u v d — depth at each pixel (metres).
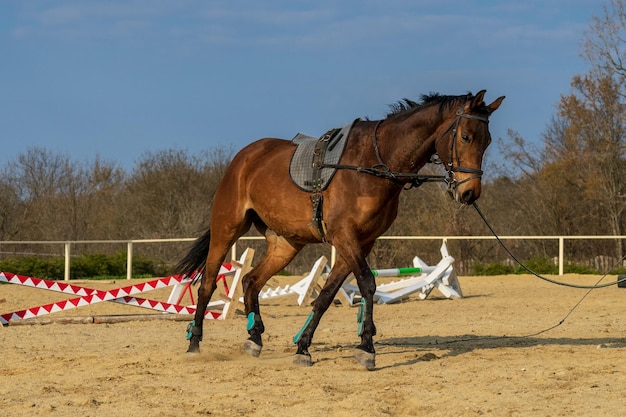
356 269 9.41
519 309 17.64
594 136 43.34
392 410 7.31
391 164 9.54
